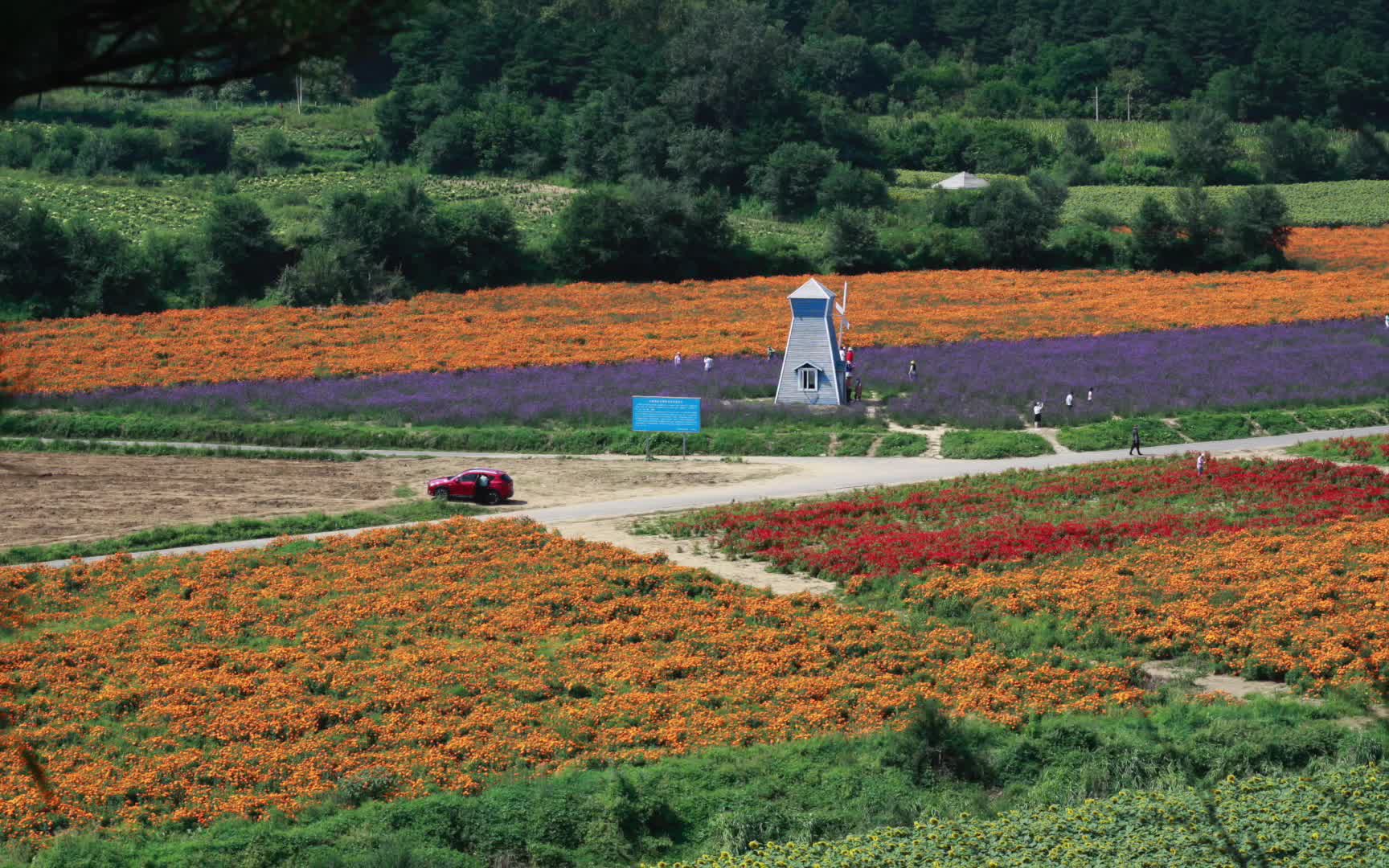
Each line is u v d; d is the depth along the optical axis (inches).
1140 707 2551.7
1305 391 5959.6
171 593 3358.8
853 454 5359.3
